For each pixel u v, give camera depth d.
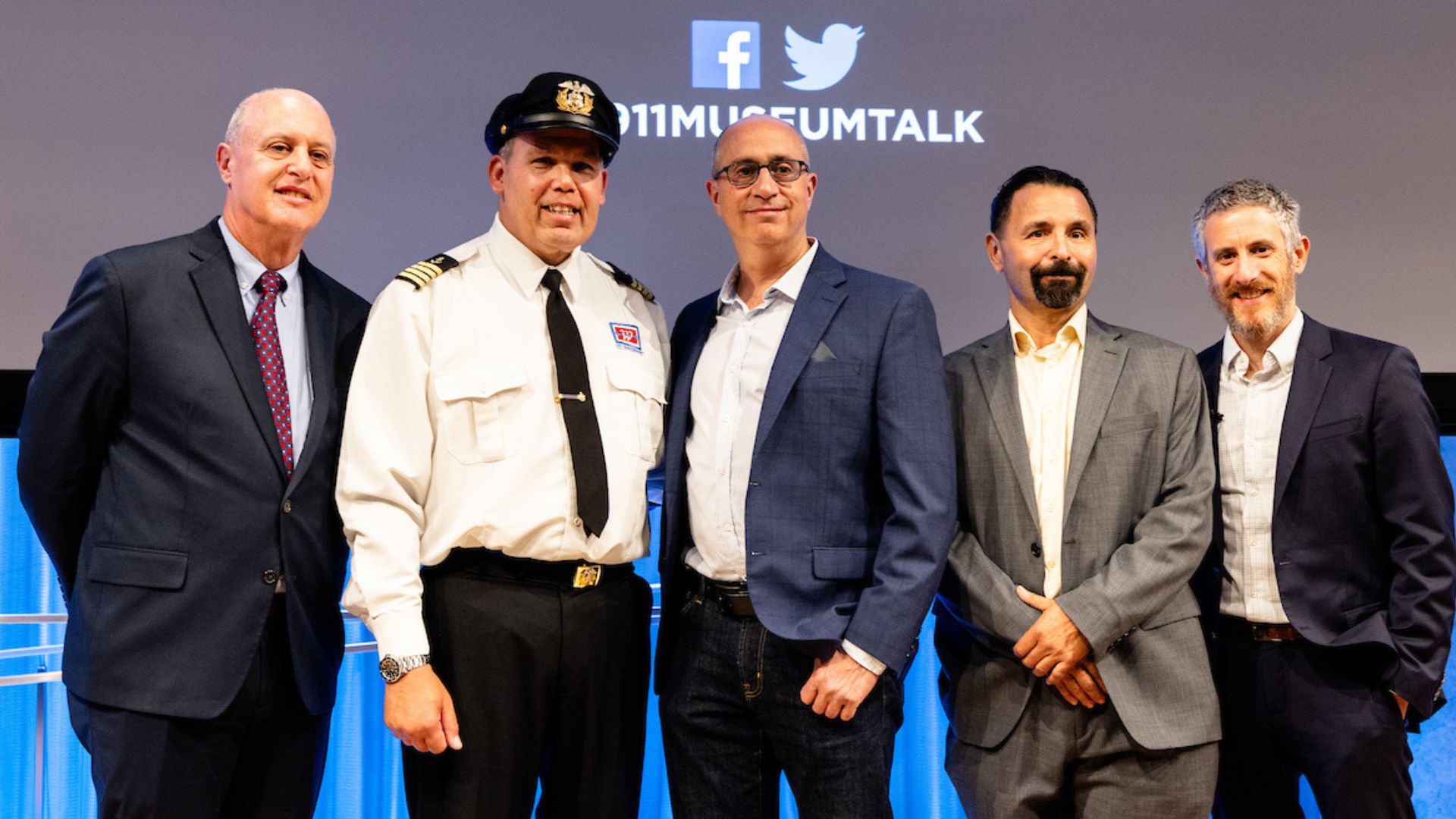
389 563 1.84
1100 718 2.01
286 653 1.95
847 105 2.85
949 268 2.86
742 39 2.84
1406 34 2.93
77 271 2.67
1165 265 2.87
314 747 2.02
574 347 2.01
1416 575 2.08
